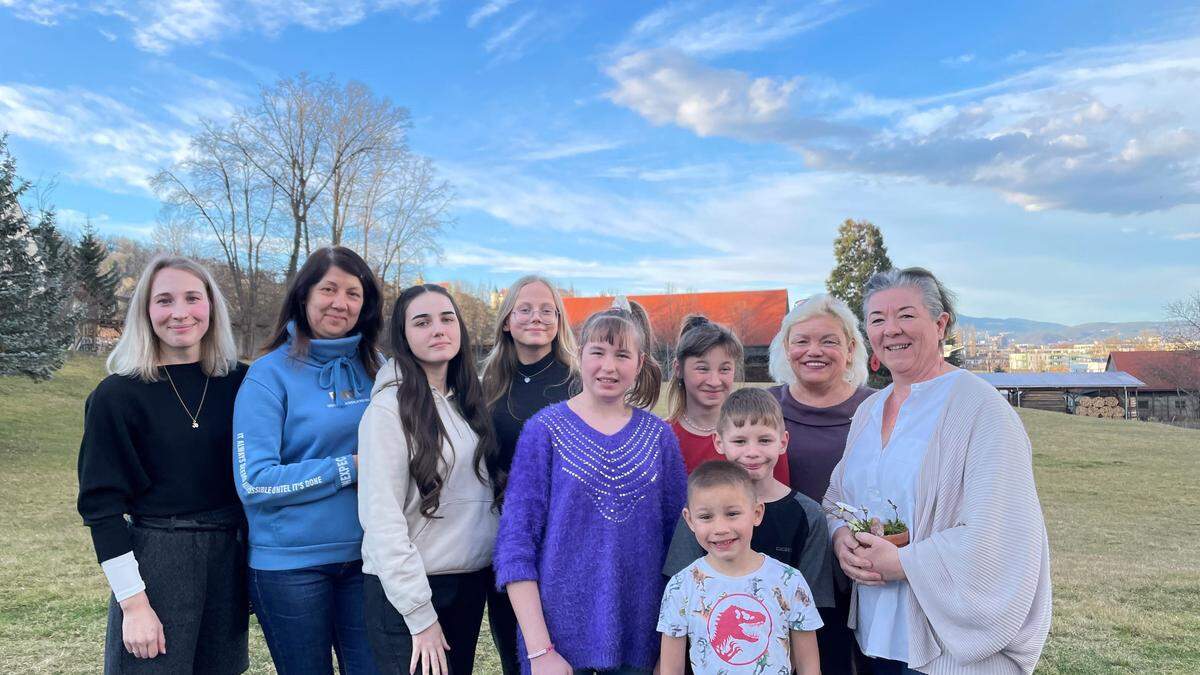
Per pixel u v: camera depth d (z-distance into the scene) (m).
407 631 2.55
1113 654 5.19
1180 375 46.78
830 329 3.21
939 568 2.22
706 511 2.42
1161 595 6.84
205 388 2.85
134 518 2.69
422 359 2.83
